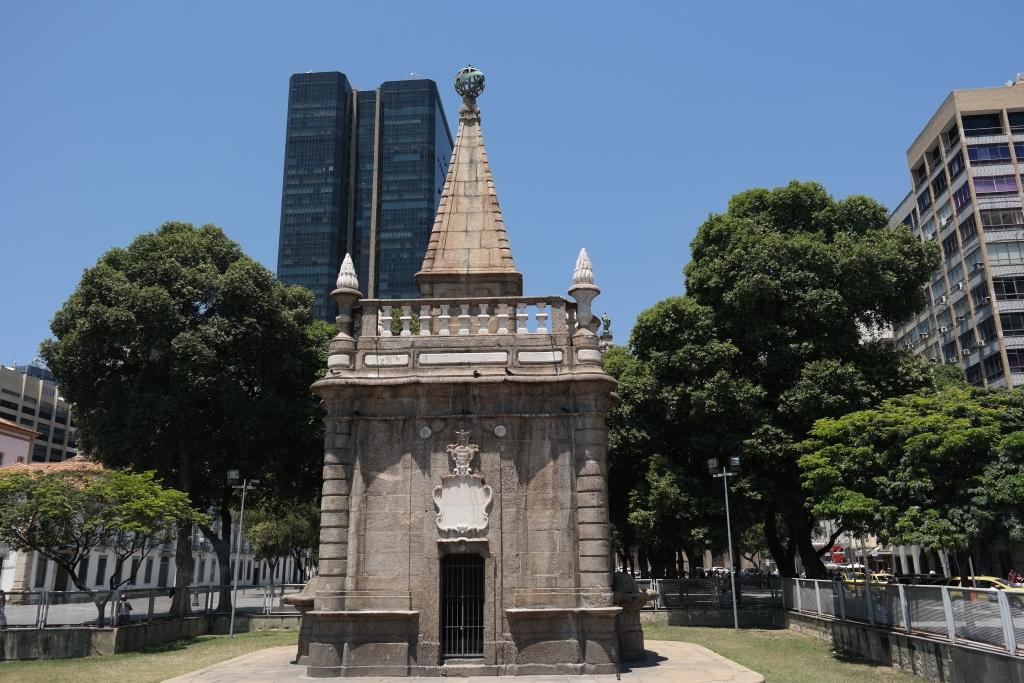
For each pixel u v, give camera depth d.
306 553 99.31
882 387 34.44
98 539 29.56
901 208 84.69
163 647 29.11
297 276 130.38
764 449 34.16
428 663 17.77
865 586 25.00
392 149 137.12
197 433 37.34
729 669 18.91
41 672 22.98
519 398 19.27
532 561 18.34
